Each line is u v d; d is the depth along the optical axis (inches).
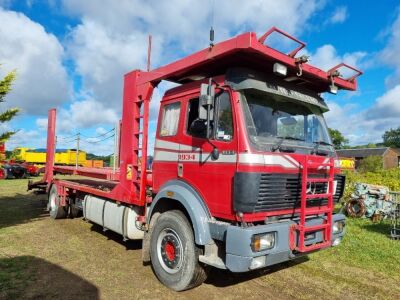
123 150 253.6
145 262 235.0
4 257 235.3
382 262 255.1
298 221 180.1
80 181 374.9
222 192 175.6
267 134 179.3
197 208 182.4
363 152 2421.3
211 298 183.2
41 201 493.7
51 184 397.1
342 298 190.2
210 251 179.8
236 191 164.4
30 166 1096.2
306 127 205.0
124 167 250.8
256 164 163.8
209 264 172.2
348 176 711.7
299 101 201.2
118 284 197.0
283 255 168.1
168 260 198.2
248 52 168.9
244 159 164.7
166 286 195.8
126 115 253.0
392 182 643.5
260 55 171.0
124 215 250.5
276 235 164.6
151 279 206.4
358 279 219.3
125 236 247.3
